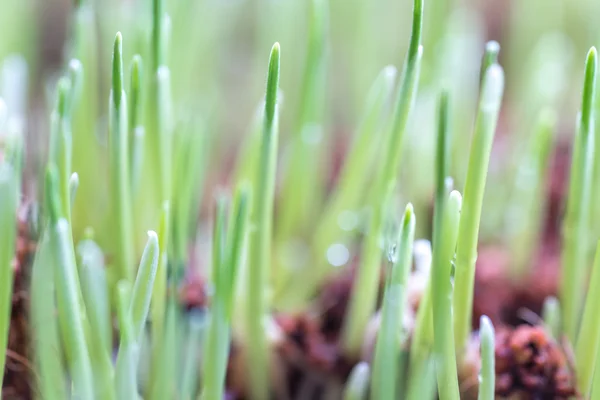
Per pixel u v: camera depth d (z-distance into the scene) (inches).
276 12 9.1
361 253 8.3
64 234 6.3
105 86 9.7
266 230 7.0
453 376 6.5
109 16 9.2
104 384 6.6
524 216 8.1
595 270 6.8
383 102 7.7
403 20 9.9
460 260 6.7
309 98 8.0
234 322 7.4
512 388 7.0
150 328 7.0
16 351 7.0
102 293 6.8
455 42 8.8
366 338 7.5
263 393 7.3
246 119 10.5
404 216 6.5
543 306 8.1
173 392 7.0
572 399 7.0
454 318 6.8
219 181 9.7
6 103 8.2
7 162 6.7
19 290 7.0
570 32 10.1
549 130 7.9
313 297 8.2
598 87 7.2
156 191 7.3
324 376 7.6
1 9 9.2
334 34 10.4
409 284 7.3
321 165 9.2
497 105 6.4
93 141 7.9
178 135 7.9
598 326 6.8
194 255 8.4
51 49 12.0
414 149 8.5
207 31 9.2
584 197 7.0
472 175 6.5
